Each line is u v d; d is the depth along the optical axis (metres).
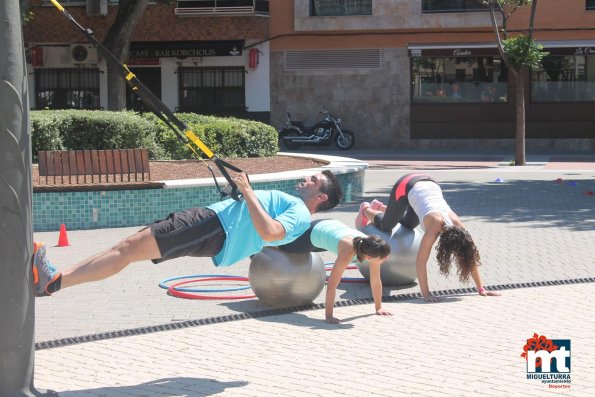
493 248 11.73
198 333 7.51
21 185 5.37
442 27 33.31
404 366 6.50
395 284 9.48
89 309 8.45
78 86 35.12
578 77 33.22
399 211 9.29
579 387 6.01
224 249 6.34
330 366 6.52
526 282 9.49
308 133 33.59
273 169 18.00
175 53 34.41
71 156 14.05
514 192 18.52
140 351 6.98
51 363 6.66
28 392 5.50
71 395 5.88
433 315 8.09
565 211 15.45
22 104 5.34
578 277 9.77
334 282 7.79
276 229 6.38
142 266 10.73
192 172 16.83
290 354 6.84
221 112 35.03
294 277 8.26
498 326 7.66
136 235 6.11
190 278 9.80
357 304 8.62
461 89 33.84
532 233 12.99
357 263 9.58
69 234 13.12
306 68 34.44
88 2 33.81
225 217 6.31
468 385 6.04
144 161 14.48
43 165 13.89
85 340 7.29
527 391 5.91
